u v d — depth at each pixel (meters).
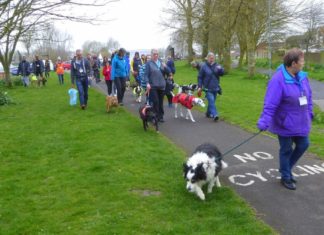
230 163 4.48
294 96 3.41
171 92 8.48
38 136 5.93
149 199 3.41
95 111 8.11
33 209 3.31
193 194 3.49
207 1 20.97
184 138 5.70
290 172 3.72
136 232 2.86
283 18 19.91
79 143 5.38
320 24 23.84
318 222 2.99
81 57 8.29
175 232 2.83
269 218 3.08
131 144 5.20
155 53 6.46
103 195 3.54
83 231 2.90
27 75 15.23
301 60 3.36
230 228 2.88
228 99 9.91
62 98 10.75
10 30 4.46
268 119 3.43
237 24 21.42
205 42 24.77
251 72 18.00
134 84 10.34
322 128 6.55
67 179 3.98
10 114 8.23
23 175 4.17
